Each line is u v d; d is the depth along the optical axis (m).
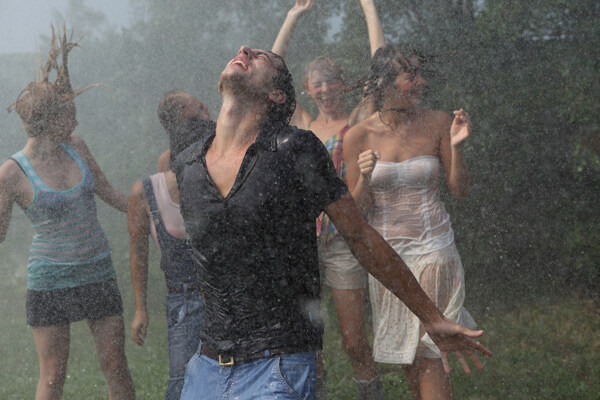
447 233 3.09
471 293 5.21
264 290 1.83
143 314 3.16
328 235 3.20
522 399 3.66
